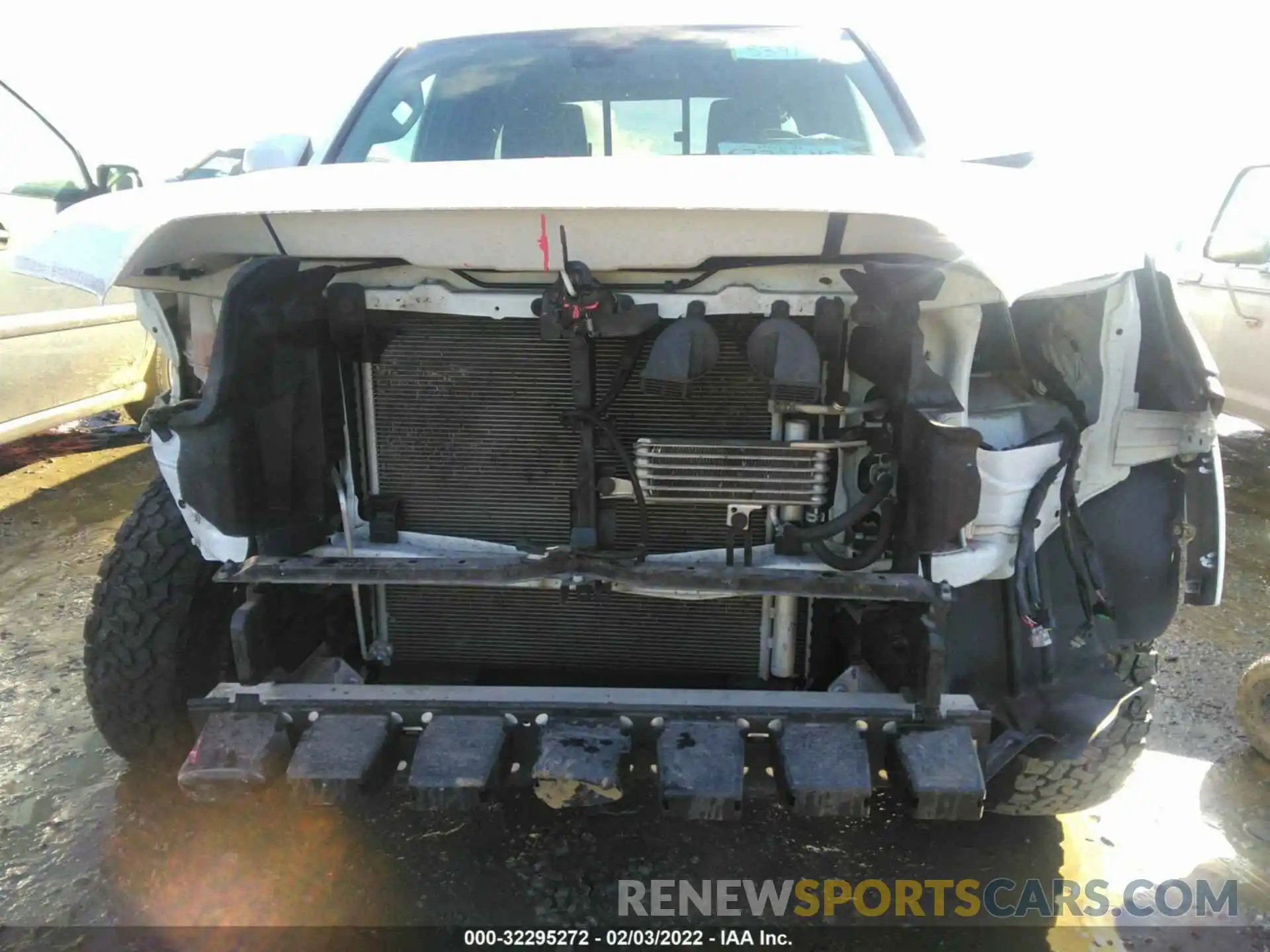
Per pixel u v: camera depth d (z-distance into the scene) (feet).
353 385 7.30
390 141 10.28
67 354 18.15
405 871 8.32
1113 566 7.38
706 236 6.13
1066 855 8.66
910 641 6.66
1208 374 6.99
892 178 6.57
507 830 8.86
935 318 6.70
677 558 7.11
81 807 9.13
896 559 6.69
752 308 6.62
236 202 6.29
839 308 6.47
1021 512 6.88
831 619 7.58
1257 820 9.17
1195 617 13.92
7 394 16.87
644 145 10.10
